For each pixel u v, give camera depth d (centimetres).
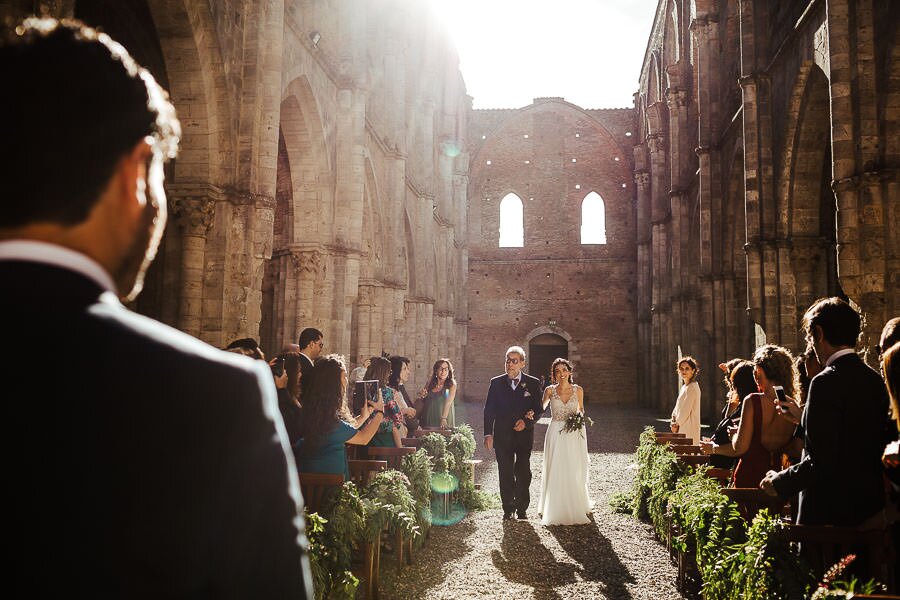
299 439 658
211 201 1173
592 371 4300
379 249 2475
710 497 607
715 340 2270
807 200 1644
